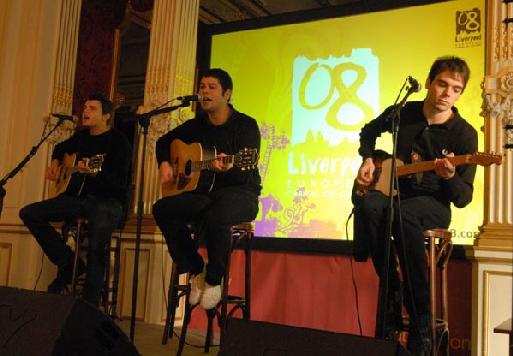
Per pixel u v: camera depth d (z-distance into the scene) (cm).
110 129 446
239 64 557
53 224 550
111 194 432
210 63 570
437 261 310
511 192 367
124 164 430
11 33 591
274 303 486
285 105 531
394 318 299
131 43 621
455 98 312
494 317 358
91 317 203
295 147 521
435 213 303
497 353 355
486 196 378
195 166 353
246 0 652
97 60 613
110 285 536
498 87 377
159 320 500
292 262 486
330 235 494
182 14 534
